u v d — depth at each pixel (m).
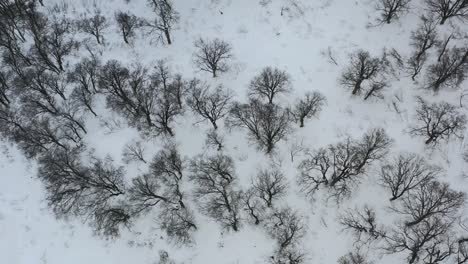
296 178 63.09
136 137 67.00
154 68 70.44
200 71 69.50
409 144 64.44
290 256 58.81
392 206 61.53
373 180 62.59
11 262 63.09
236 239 61.47
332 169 63.12
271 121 63.62
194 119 66.94
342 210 61.53
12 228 64.62
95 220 63.38
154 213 63.12
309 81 68.31
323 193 62.31
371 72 64.25
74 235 63.31
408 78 68.00
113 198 64.12
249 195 62.06
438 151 63.84
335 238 60.50
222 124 66.38
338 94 67.44
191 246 61.62
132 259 61.81
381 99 66.81
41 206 65.19
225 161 63.72
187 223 61.47
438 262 58.84
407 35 70.44
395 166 61.97
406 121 65.56
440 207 60.34
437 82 65.94
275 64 69.50
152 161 65.12
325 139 65.00
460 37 69.75
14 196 66.00
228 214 62.22
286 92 67.00
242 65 69.56
